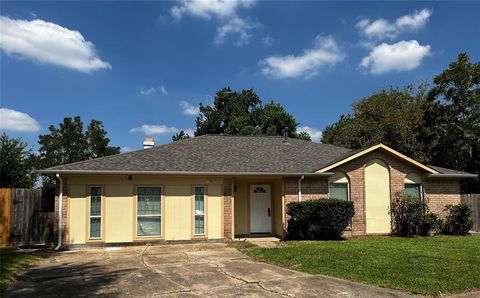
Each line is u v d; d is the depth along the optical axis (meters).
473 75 31.42
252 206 19.12
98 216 15.59
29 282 9.22
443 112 32.97
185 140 20.66
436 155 32.81
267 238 17.62
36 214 16.66
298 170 17.73
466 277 9.29
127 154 17.38
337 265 10.80
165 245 15.73
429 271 9.95
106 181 15.80
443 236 18.11
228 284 8.85
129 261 11.97
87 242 15.35
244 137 22.36
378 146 18.58
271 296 7.89
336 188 18.38
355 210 18.33
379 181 18.78
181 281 9.16
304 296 7.90
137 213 15.98
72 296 7.95
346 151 21.72
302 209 16.56
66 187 15.42
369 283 8.91
